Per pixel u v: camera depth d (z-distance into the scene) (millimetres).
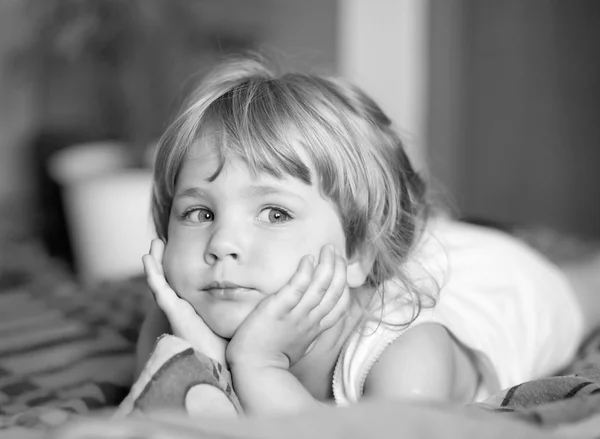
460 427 451
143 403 583
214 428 452
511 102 3238
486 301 1031
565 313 1206
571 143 3104
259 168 736
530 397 670
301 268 722
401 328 817
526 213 3246
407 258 897
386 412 468
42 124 3689
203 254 739
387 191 859
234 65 991
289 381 704
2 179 3643
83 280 2523
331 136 795
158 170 831
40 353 1071
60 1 2730
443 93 3350
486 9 3268
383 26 3346
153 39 2760
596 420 526
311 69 1038
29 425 769
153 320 946
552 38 3111
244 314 721
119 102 2988
